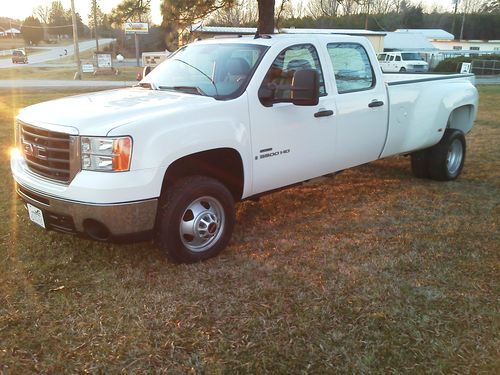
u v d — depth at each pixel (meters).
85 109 3.88
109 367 2.82
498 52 51.25
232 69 4.48
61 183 3.69
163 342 3.05
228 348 3.00
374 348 3.01
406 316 3.35
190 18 10.24
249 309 3.42
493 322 3.28
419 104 5.98
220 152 4.14
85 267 4.00
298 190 6.25
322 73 4.87
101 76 34.94
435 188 6.36
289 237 4.71
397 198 5.94
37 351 2.95
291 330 3.18
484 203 5.73
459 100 6.54
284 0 11.23
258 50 4.54
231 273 3.94
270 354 2.95
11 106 14.56
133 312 3.36
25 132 4.01
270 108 4.38
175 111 3.81
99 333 3.13
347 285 3.76
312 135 4.77
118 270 3.96
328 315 3.35
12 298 3.52
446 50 52.97
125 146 3.50
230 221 4.27
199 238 4.09
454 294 3.63
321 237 4.71
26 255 4.18
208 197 4.07
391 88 5.62
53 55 70.31
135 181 3.54
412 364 2.87
